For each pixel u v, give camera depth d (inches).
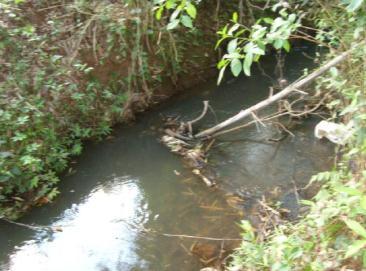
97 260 145.0
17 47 193.5
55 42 207.9
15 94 183.8
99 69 214.1
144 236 153.1
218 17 257.4
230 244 143.8
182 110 225.0
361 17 110.7
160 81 232.1
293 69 247.3
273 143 193.8
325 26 150.7
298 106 210.5
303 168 175.0
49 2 215.6
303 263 99.7
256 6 241.1
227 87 241.1
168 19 226.8
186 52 243.6
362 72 123.8
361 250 90.4
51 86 192.2
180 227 155.1
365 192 99.4
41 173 181.2
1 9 196.5
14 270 143.9
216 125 209.9
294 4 182.2
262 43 91.7
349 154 112.0
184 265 138.6
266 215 152.4
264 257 106.9
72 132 200.2
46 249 151.5
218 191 170.4
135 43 219.5
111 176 186.4
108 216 164.6
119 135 210.2
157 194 173.6
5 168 166.4
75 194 177.0
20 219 164.9
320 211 107.9
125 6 213.8
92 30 214.8
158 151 198.8
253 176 175.9
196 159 189.9
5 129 172.2
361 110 110.2
